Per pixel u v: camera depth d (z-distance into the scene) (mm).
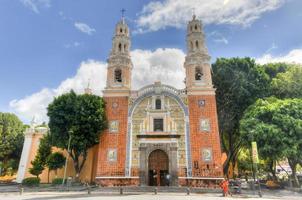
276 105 32094
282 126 29734
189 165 33125
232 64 41875
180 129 35344
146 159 34156
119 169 33875
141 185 32812
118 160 34344
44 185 35906
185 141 34562
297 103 31344
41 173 40500
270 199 22938
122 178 33375
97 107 35938
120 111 37094
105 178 33438
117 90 38156
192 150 33844
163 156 35000
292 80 37719
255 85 39844
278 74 41062
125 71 40000
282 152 28578
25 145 43750
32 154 43281
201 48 40125
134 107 37312
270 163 40219
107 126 36188
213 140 33938
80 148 34438
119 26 43969
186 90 37406
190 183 32188
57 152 39000
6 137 49406
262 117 32375
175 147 34188
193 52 39781
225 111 42000
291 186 32750
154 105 37219
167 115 36344
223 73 41406
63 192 28922
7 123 50375
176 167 33281
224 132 43844
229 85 40875
